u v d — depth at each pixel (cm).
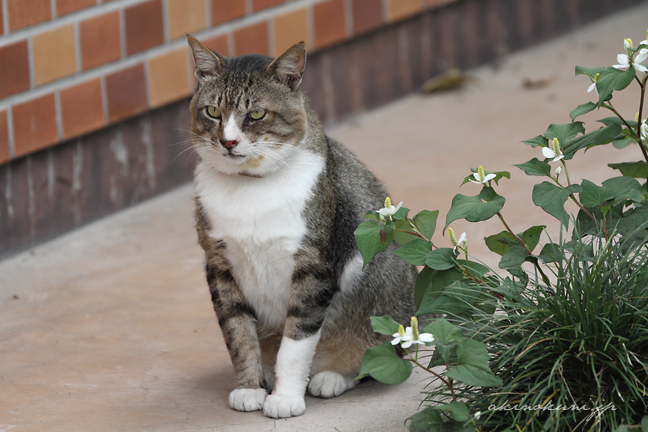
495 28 1042
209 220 402
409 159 800
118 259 636
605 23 1114
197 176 416
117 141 727
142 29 723
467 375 322
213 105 400
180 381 439
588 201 371
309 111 425
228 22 789
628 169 419
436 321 345
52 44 660
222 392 425
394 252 376
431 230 389
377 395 415
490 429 348
